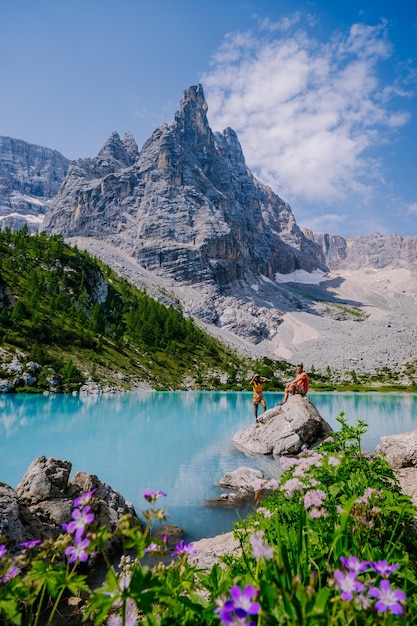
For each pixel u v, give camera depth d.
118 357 102.75
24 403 51.09
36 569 2.92
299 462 6.74
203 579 3.67
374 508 5.01
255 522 6.33
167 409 50.25
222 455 23.53
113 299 151.25
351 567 2.69
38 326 91.62
